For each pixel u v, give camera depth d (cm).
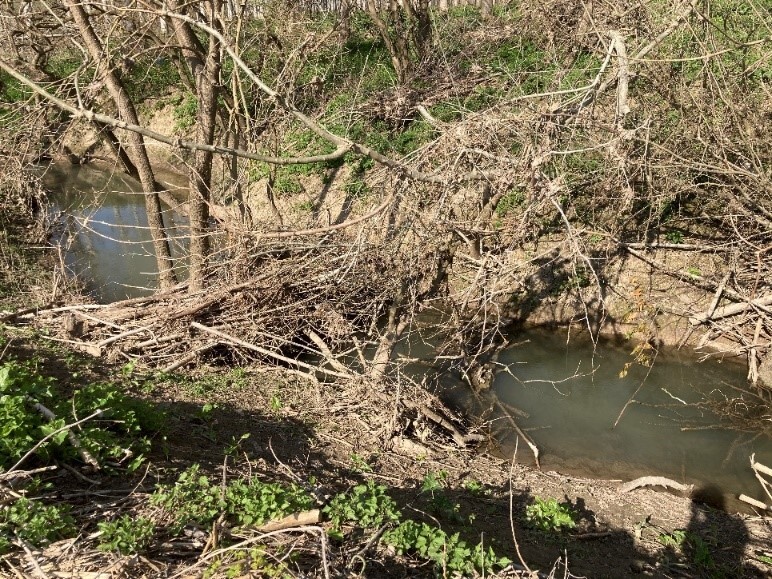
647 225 1033
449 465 721
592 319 1064
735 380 941
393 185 709
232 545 396
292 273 954
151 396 748
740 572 573
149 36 995
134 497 445
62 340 875
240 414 746
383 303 972
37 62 1021
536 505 629
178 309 950
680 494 721
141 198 1658
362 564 413
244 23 1023
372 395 789
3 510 394
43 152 928
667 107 1012
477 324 923
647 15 913
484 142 756
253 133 1059
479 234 865
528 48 1477
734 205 962
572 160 1091
